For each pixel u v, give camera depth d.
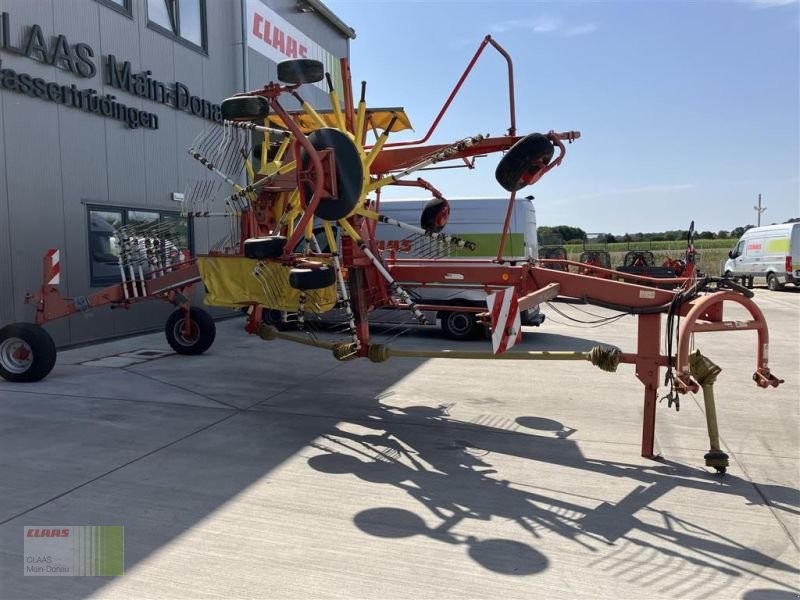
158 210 11.42
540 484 4.27
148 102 11.14
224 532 3.50
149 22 11.17
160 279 7.83
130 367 8.04
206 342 8.80
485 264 5.52
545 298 4.89
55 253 7.32
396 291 5.19
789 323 13.48
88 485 4.15
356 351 5.48
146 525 3.58
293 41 16.27
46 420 5.62
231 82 13.70
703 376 4.46
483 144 5.38
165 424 5.56
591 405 6.38
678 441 5.19
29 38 8.69
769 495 4.09
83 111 9.73
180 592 2.89
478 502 3.96
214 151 6.66
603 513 3.81
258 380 7.39
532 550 3.33
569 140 5.04
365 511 3.81
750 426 5.61
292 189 6.35
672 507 3.90
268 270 5.80
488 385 7.30
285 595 2.87
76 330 9.68
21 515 3.68
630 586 2.98
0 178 8.41
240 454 4.82
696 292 4.48
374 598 2.85
